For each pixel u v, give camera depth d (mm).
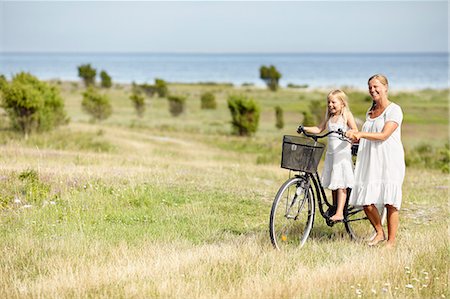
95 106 68938
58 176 19016
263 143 52656
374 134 11719
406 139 65688
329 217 12492
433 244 12414
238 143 51906
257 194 18812
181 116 86375
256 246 11789
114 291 9164
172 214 15289
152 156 36406
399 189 12039
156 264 10438
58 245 11820
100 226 13742
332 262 11117
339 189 12320
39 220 13953
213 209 16203
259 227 14289
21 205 15273
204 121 79688
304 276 9961
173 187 19062
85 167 22641
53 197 16172
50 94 47156
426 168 39875
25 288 9242
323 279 9836
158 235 13047
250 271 10367
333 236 13516
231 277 10062
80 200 16016
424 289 9500
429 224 15609
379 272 10281
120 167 24281
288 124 78250
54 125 47594
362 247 12414
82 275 9797
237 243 12328
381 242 12773
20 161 24094
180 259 10891
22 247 11516
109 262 10625
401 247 12180
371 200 12039
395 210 12203
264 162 38656
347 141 12141
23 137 41312
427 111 99062
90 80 142125
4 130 44281
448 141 63344
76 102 103688
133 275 9875
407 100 121375
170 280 9656
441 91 156375
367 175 12141
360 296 9008
